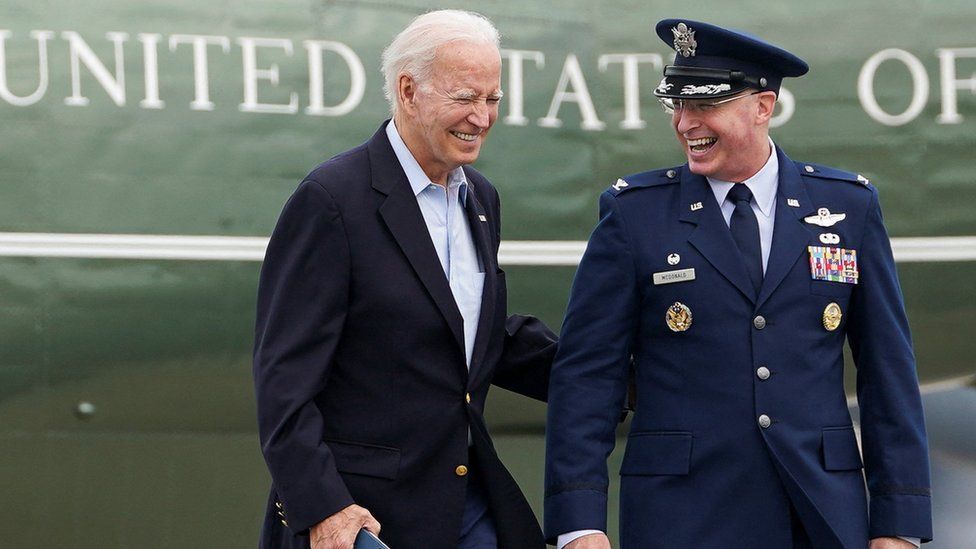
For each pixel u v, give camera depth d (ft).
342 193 33.12
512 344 38.88
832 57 59.11
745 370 34.42
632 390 38.99
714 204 35.53
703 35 34.55
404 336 33.22
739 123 34.50
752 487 34.32
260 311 33.47
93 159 55.06
